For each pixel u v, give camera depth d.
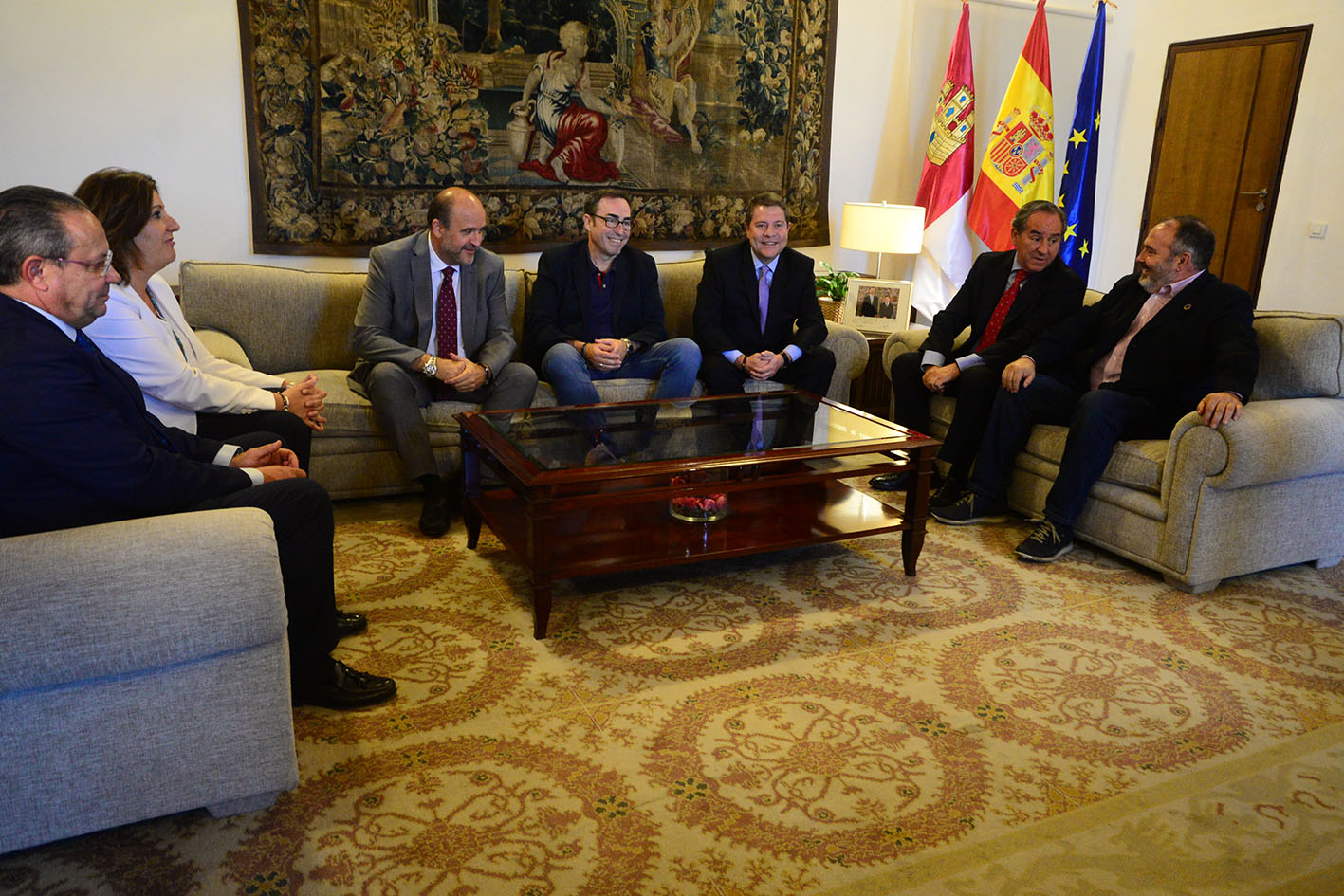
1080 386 3.15
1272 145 5.43
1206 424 2.48
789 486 2.95
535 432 2.53
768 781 1.73
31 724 1.37
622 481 2.46
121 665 1.38
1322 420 2.59
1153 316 2.90
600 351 3.21
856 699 2.03
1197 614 2.49
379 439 3.08
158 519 1.47
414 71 3.68
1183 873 1.51
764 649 2.24
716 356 3.44
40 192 1.51
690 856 1.53
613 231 3.27
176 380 2.12
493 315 3.24
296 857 1.50
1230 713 2.01
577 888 1.45
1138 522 2.70
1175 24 5.79
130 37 3.31
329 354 3.38
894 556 2.85
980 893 1.46
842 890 1.46
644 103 4.15
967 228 4.92
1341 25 5.04
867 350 3.67
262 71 3.46
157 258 2.15
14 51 3.18
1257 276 5.63
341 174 3.67
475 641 2.23
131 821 1.48
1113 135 6.08
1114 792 1.73
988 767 1.79
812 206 4.73
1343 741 1.91
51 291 1.52
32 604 1.31
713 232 4.47
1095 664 2.21
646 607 2.45
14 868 1.46
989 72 5.08
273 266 3.32
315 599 1.85
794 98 4.50
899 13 4.70
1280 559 2.71
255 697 1.52
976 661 2.21
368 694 1.94
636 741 1.85
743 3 4.25
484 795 1.67
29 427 1.48
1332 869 1.53
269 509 1.75
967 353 3.40
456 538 2.88
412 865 1.49
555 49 3.91
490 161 3.91
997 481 3.09
